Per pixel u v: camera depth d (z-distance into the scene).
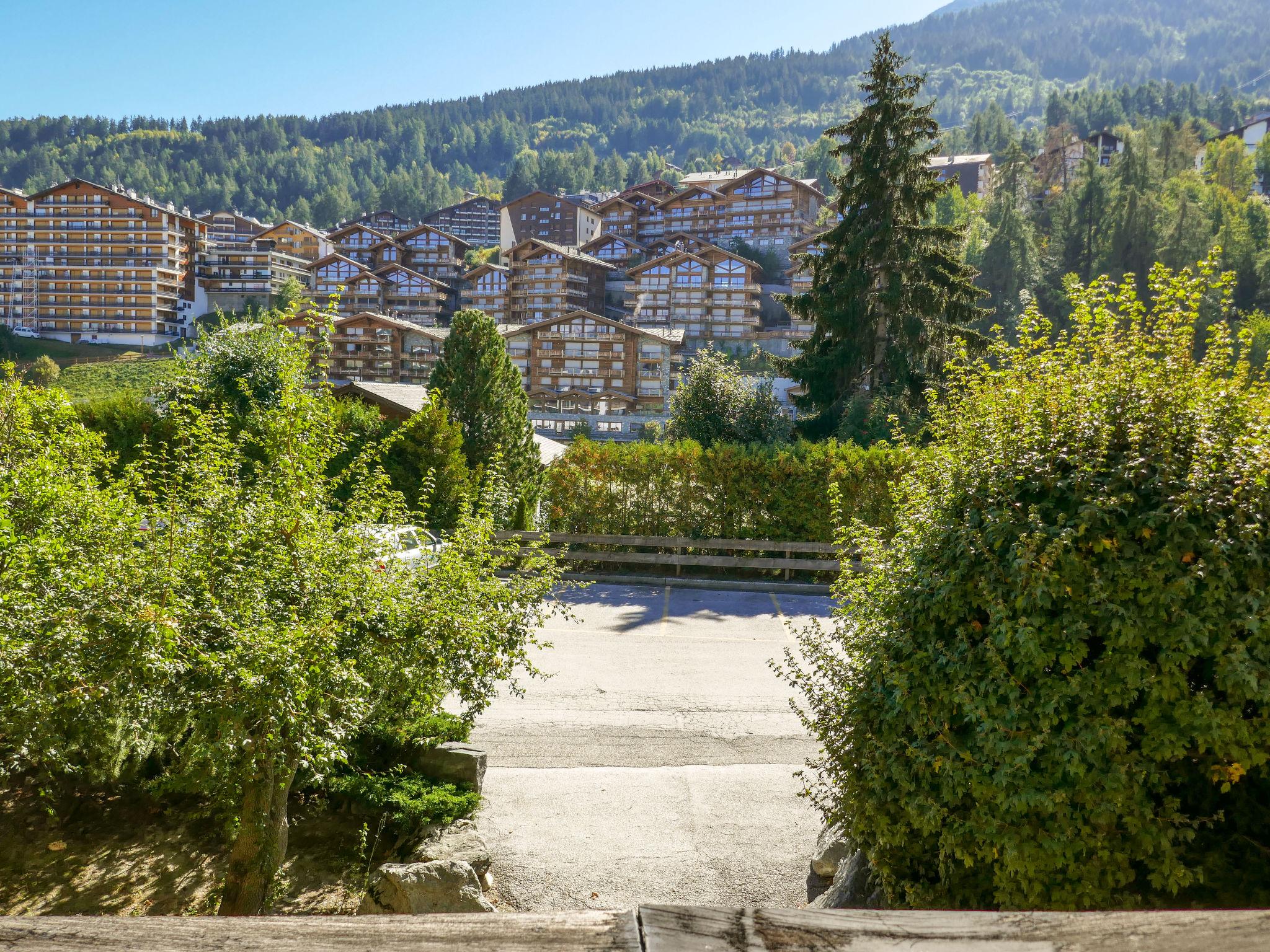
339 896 6.93
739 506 18.75
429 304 118.50
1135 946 1.28
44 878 7.12
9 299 122.50
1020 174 108.62
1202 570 4.12
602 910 1.36
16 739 5.46
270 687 5.23
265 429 6.79
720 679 11.93
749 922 1.33
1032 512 4.55
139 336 121.25
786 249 122.94
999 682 4.48
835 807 5.86
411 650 6.34
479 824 7.82
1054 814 4.34
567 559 19.12
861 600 5.79
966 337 26.83
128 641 5.18
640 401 87.00
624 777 8.85
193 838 7.77
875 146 27.02
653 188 138.62
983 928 1.31
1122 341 5.11
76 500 6.57
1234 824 4.38
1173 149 117.88
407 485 17.92
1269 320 52.38
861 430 25.81
